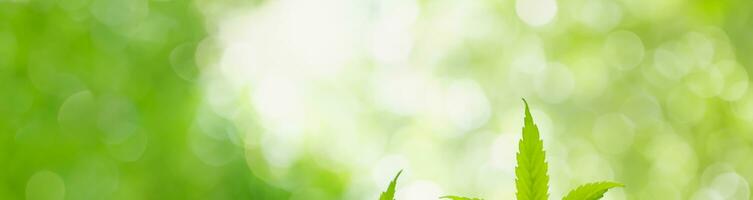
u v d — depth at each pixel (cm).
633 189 913
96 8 751
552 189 992
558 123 1012
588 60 965
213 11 839
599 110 971
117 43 763
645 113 922
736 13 701
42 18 727
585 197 57
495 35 1078
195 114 805
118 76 762
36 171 715
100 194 744
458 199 61
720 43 820
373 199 966
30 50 721
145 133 768
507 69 1079
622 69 937
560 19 978
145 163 764
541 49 1012
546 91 1026
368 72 1202
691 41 848
